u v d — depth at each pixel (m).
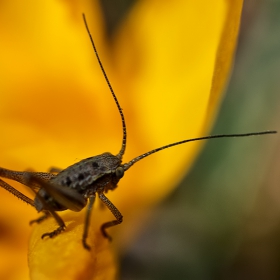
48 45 0.09
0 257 0.08
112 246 0.08
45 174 0.09
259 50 0.09
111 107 0.09
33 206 0.08
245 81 0.09
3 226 0.09
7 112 0.09
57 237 0.08
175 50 0.09
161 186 0.09
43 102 0.09
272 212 0.09
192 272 0.09
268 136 0.09
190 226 0.09
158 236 0.09
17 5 0.09
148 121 0.09
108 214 0.09
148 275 0.09
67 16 0.09
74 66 0.09
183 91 0.09
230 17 0.08
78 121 0.09
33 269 0.07
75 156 0.09
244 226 0.09
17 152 0.09
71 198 0.09
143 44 0.09
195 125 0.08
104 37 0.09
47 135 0.09
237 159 0.09
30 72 0.09
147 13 0.09
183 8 0.09
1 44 0.09
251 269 0.09
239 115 0.09
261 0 0.09
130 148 0.09
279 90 0.09
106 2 0.09
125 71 0.09
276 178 0.09
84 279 0.07
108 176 0.09
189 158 0.09
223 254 0.09
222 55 0.08
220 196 0.09
